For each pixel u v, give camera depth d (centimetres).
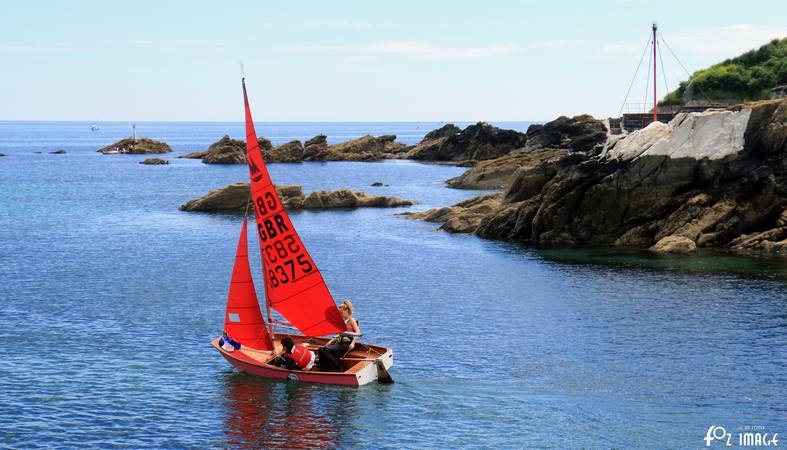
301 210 10169
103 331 4128
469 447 2645
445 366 3481
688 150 6669
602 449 2611
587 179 7031
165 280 5556
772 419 2833
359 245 7181
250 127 3375
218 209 10238
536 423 2836
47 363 3553
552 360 3553
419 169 18588
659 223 6781
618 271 5659
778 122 6366
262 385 3266
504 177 13350
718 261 5919
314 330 3459
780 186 6362
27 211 10125
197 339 3984
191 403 3059
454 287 5234
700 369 3394
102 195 12319
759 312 4359
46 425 2827
